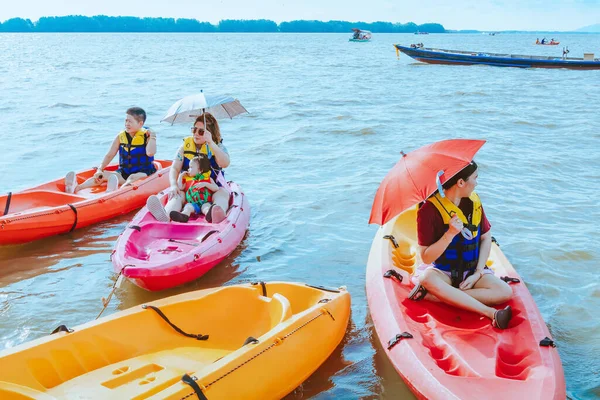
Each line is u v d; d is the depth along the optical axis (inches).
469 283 170.1
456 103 716.0
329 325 168.1
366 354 172.1
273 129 534.9
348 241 262.5
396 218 229.9
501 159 408.2
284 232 273.9
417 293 172.9
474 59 1370.6
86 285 219.9
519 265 232.5
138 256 220.2
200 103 254.7
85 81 1037.2
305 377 154.6
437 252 165.9
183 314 168.4
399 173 168.9
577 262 236.1
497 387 130.3
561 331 183.0
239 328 170.9
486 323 161.3
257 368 140.9
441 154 165.3
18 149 445.4
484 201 315.0
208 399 128.0
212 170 268.2
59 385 140.1
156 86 950.4
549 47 3218.5
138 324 159.6
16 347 139.6
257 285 180.9
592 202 314.5
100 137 496.1
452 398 127.7
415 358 143.6
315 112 635.5
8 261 241.3
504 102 727.1
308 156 426.9
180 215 241.8
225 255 229.6
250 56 2070.6
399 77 1109.1
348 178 363.9
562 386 131.2
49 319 193.3
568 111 648.4
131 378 144.1
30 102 722.8
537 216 291.6
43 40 5196.9
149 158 315.6
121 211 290.7
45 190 287.4
